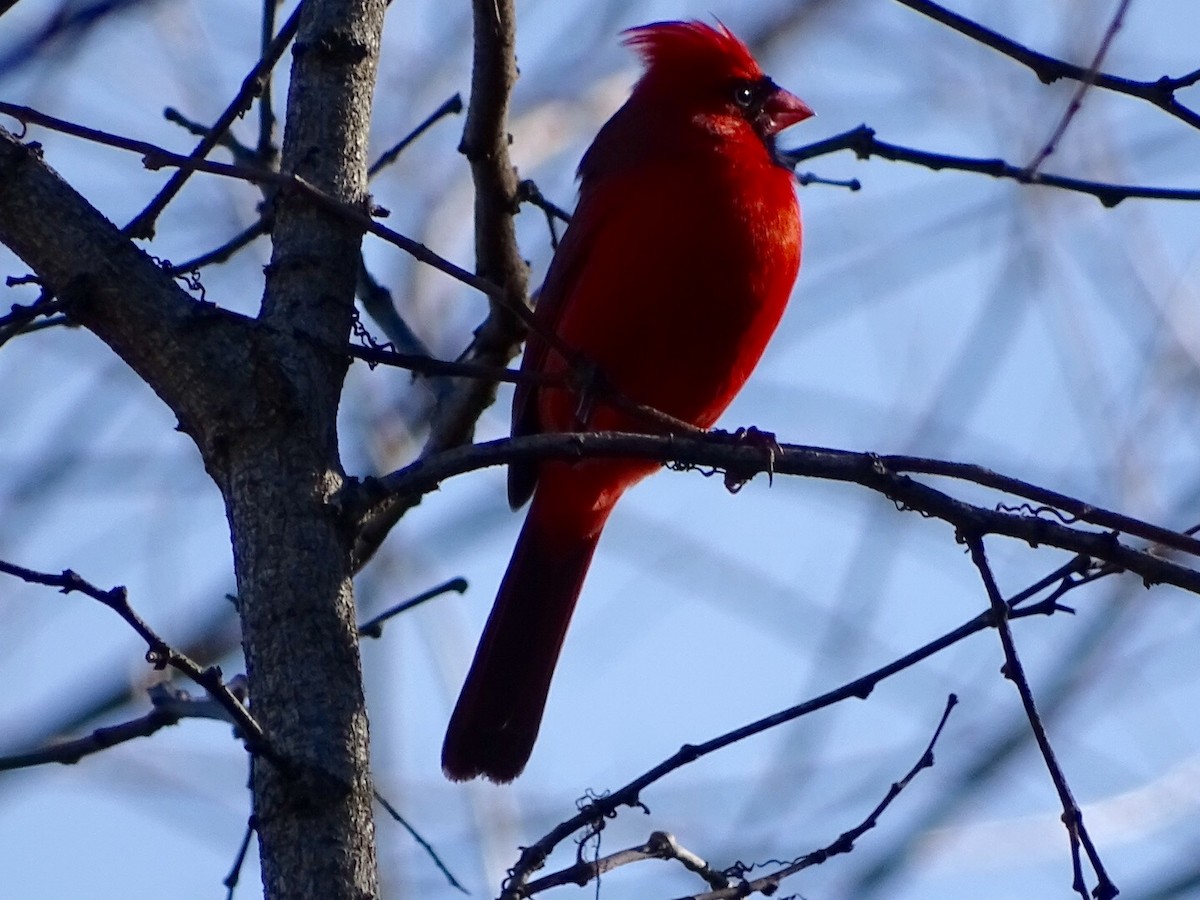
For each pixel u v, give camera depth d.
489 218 8.95
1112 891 5.41
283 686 5.32
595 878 6.50
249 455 5.68
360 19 6.78
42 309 5.69
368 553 8.63
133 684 8.66
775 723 6.48
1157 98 6.84
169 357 5.73
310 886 5.00
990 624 6.21
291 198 6.48
